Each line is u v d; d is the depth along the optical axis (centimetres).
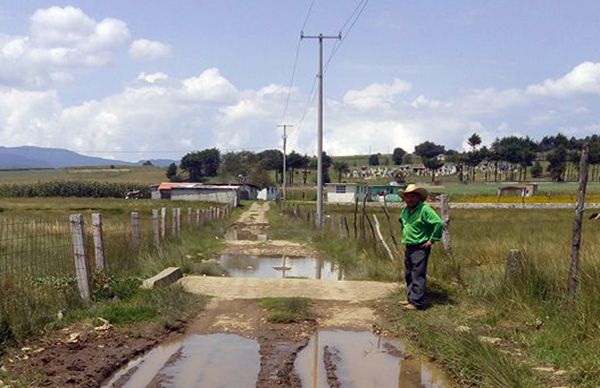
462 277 1019
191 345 729
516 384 539
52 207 4769
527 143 15250
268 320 844
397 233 2070
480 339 677
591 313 677
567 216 3781
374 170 17438
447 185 12481
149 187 9050
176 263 1238
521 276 863
